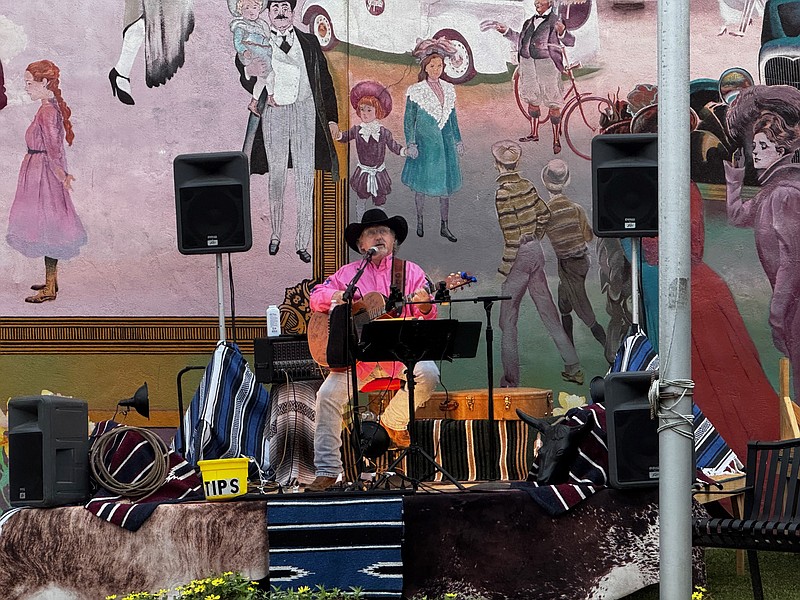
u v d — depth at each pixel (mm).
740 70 10555
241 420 7859
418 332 7102
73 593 6934
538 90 10422
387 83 10289
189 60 10156
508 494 7086
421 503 7047
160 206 10062
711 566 8266
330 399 7941
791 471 6609
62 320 9906
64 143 10031
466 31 10375
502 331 10227
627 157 8094
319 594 6391
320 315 8172
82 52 10078
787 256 10477
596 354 10250
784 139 10531
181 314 10008
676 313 5660
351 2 10281
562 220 10352
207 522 6934
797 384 10391
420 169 10281
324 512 6938
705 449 8531
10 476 7086
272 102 10195
